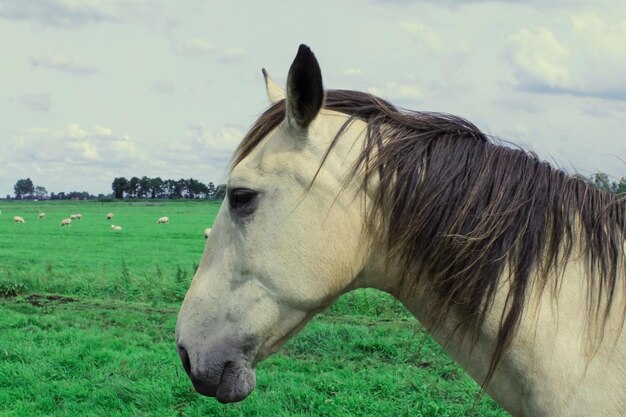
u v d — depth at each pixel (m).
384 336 8.42
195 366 2.11
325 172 2.09
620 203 2.13
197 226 41.81
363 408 5.81
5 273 14.32
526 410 2.03
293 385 6.38
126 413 5.79
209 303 2.14
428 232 2.07
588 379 1.91
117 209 74.62
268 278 2.08
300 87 2.03
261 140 2.21
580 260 2.03
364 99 2.26
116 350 7.93
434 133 2.17
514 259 2.02
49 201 122.31
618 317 1.96
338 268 2.08
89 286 12.79
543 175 2.12
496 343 2.05
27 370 6.89
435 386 6.25
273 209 2.09
